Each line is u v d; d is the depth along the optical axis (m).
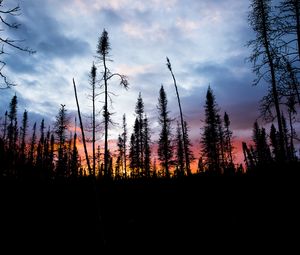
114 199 18.73
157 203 17.91
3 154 22.23
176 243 12.30
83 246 12.78
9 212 15.13
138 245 12.62
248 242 10.80
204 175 22.45
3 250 11.65
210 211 15.01
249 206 14.15
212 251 10.89
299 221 11.23
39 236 13.30
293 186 14.41
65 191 19.67
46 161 28.11
